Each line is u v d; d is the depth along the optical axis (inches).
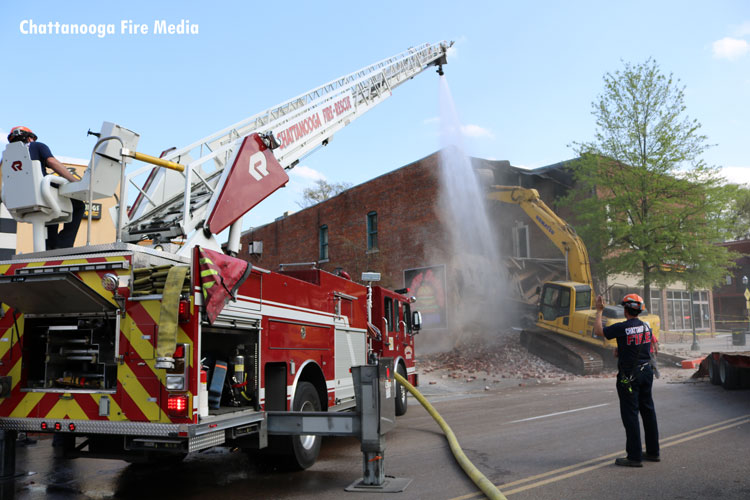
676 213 922.1
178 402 190.2
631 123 934.4
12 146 259.3
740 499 199.2
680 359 794.8
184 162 334.3
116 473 261.4
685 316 1326.3
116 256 205.3
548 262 1028.5
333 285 313.6
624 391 252.4
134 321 200.5
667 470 240.2
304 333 273.9
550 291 836.6
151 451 205.9
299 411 241.6
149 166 292.4
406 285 1032.2
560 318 810.2
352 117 470.9
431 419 415.5
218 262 203.6
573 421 378.9
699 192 901.8
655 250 898.1
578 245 863.7
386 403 232.5
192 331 193.3
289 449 249.9
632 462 247.0
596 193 1005.2
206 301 194.9
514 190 951.0
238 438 231.8
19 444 339.0
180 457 278.2
